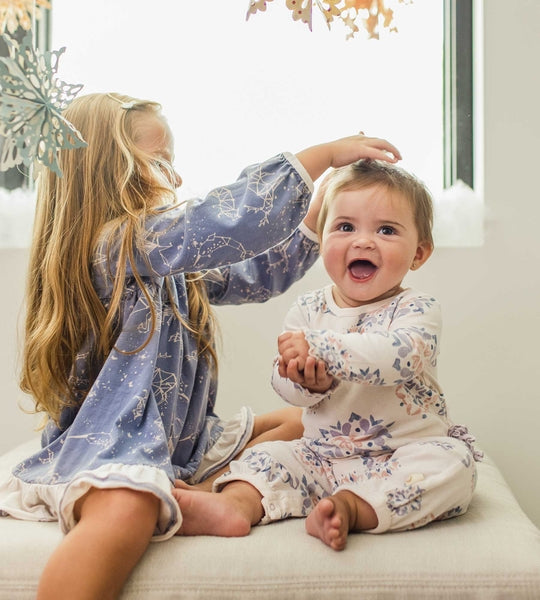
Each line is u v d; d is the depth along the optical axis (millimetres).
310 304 1140
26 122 938
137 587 831
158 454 964
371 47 1645
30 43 949
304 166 1082
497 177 1562
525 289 1558
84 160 1131
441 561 848
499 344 1565
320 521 880
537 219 1555
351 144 1115
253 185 1064
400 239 1057
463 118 1618
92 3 1664
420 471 943
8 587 843
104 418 1012
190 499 915
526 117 1557
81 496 894
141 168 1136
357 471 1008
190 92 1653
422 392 1048
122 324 1089
